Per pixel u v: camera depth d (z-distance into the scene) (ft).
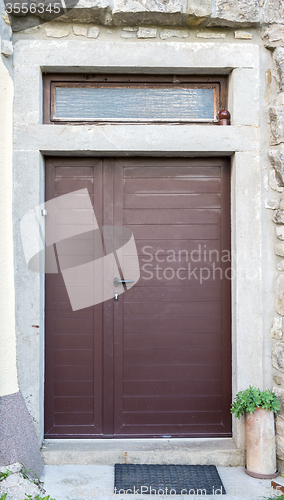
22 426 8.48
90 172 9.96
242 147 9.45
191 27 9.34
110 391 9.90
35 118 9.27
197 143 9.41
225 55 9.34
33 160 9.28
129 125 9.36
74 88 9.79
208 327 10.04
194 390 10.01
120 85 9.80
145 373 9.97
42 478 8.58
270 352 9.50
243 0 9.00
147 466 9.14
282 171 9.14
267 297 9.53
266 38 9.36
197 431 9.97
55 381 9.86
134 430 9.91
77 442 9.67
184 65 9.33
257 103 9.45
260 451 8.78
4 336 8.46
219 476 8.79
